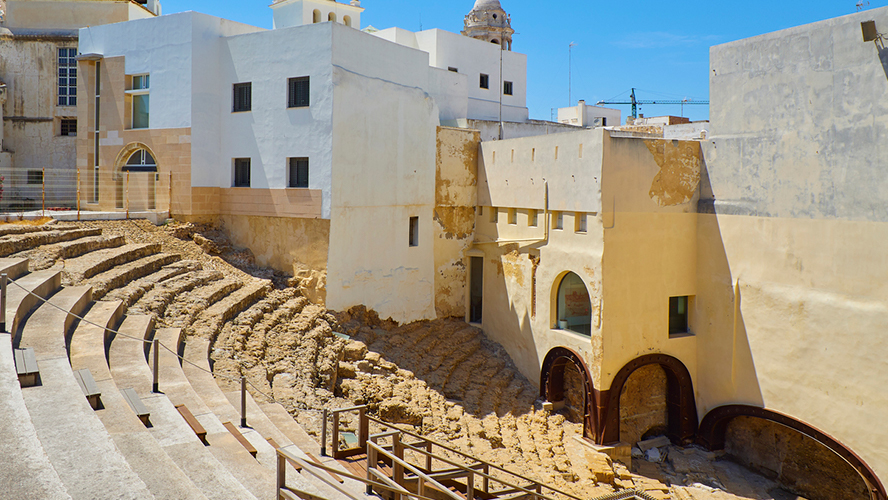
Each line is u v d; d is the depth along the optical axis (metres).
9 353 9.47
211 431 10.40
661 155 20.83
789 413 18.59
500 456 17.02
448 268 26.69
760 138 19.36
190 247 22.84
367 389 18.30
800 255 18.22
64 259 17.77
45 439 7.35
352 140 22.50
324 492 8.99
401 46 25.19
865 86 16.45
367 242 23.48
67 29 30.14
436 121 25.97
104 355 11.77
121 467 6.86
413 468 9.27
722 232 20.61
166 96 24.20
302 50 22.25
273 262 23.55
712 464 20.70
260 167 23.59
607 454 19.83
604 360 20.05
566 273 22.20
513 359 24.73
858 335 16.72
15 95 30.09
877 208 16.25
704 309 21.33
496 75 38.34
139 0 33.66
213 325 17.02
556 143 22.09
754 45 19.53
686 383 21.58
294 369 16.97
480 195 26.94
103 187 25.53
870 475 16.47
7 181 29.61
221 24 24.55
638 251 20.59
